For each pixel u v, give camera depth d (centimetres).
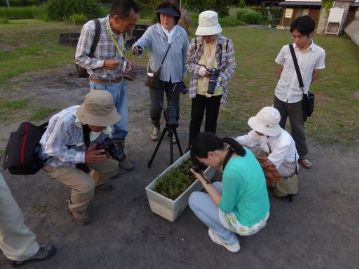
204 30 335
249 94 645
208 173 326
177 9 372
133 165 381
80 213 277
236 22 2256
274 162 298
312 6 1822
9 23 1658
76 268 245
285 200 327
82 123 234
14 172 238
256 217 233
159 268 247
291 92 351
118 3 291
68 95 610
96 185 321
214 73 353
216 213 247
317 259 259
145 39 369
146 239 273
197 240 273
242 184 218
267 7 3291
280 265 252
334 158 409
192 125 406
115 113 237
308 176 369
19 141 237
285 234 284
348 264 256
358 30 1194
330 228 293
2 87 638
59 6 1803
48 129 240
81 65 314
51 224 285
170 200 272
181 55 393
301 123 364
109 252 259
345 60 973
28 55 923
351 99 622
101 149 257
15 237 227
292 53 342
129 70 343
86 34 305
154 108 414
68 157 243
